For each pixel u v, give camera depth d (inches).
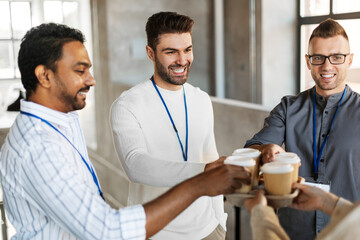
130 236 42.2
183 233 66.3
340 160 62.1
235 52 229.3
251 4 209.9
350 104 62.9
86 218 42.0
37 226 46.3
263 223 37.7
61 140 46.1
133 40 237.8
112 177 232.2
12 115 161.2
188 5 238.8
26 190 44.1
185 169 55.9
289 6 197.5
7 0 228.7
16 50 234.2
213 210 71.2
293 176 45.4
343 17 161.2
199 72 244.8
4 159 45.1
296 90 204.4
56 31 45.7
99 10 237.1
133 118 65.5
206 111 72.3
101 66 241.9
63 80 45.6
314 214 61.9
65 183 42.3
